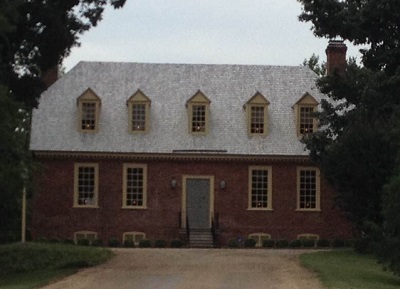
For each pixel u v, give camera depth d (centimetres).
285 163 5941
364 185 4375
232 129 6025
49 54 3859
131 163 5900
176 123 6034
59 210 5838
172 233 5859
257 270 3447
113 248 5147
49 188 5838
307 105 6028
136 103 5988
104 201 5875
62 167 5862
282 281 3031
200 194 5912
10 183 3434
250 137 5994
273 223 5909
